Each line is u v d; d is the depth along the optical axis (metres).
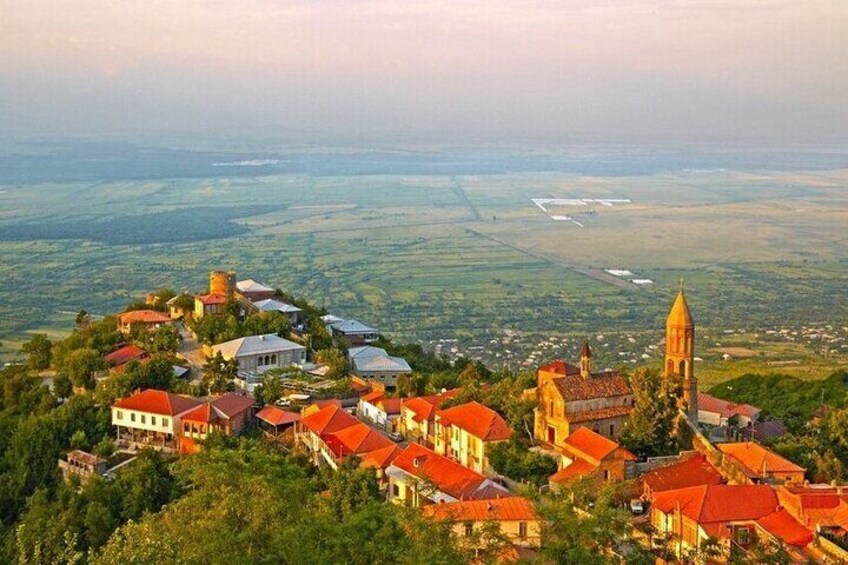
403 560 79.44
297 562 81.50
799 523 107.00
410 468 128.25
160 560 78.94
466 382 182.50
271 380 181.25
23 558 92.44
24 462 152.12
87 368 186.25
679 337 148.62
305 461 141.12
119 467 147.50
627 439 136.12
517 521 103.19
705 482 122.62
